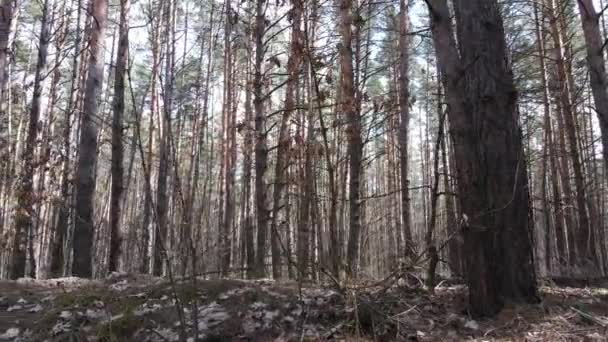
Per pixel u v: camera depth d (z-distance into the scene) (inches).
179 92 770.8
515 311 174.6
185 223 151.4
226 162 728.3
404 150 421.7
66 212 475.8
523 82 557.9
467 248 184.9
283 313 182.1
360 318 172.9
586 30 257.6
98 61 336.2
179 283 207.9
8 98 613.6
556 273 407.2
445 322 177.3
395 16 496.7
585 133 783.1
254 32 322.7
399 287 208.7
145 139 924.6
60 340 172.4
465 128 189.0
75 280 266.7
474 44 192.5
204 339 165.3
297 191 251.8
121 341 168.7
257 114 318.0
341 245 223.8
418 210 1270.9
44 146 485.4
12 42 424.2
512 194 183.8
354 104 251.0
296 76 228.7
